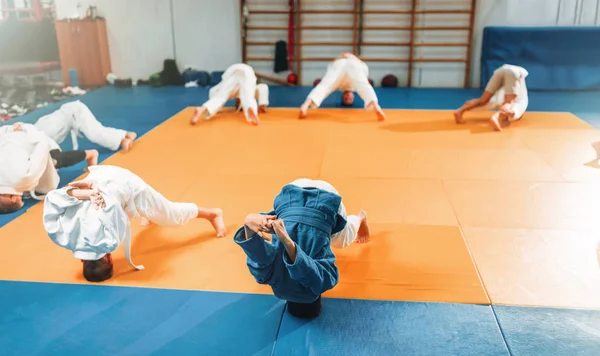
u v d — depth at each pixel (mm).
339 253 3064
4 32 9008
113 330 2422
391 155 4852
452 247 3121
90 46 8695
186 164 4652
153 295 2684
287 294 2346
